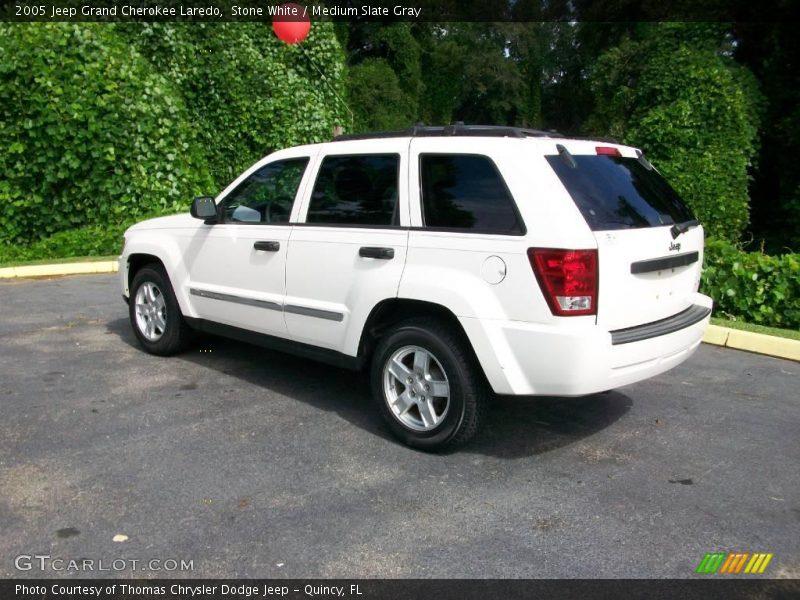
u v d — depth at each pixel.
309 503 3.67
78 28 11.51
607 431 4.78
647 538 3.41
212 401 5.16
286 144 14.53
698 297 4.85
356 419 4.88
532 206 3.85
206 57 14.13
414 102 24.12
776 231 14.22
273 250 5.06
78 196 11.64
